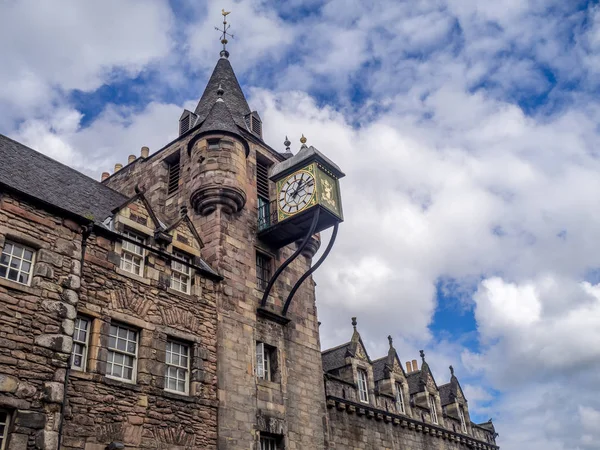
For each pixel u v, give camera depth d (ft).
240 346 65.67
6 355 43.11
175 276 63.00
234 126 79.61
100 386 50.06
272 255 77.25
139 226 61.41
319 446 71.05
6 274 46.19
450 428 110.93
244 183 76.28
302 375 73.46
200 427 57.16
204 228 72.13
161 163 84.48
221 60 105.91
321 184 72.95
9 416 42.42
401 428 94.22
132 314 55.62
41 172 60.39
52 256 48.98
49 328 46.37
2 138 60.13
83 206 59.67
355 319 95.91
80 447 46.73
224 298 66.49
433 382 111.55
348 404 83.15
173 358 58.90
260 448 62.85
